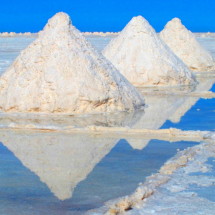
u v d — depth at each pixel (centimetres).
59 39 1415
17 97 1336
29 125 1128
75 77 1333
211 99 1627
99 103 1333
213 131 1096
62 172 782
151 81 1977
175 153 905
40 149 932
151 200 652
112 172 782
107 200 653
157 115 1316
